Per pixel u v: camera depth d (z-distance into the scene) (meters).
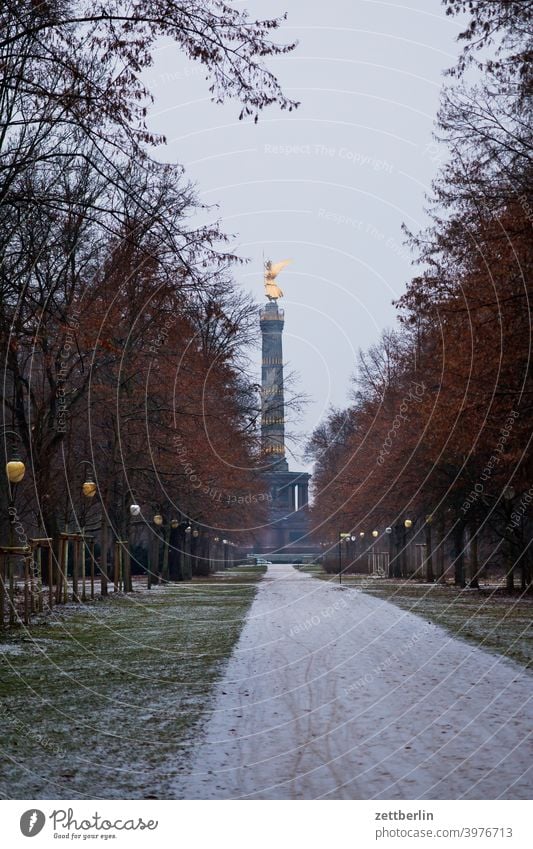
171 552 75.25
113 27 17.50
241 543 111.69
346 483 74.56
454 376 34.97
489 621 31.28
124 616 34.97
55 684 17.42
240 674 18.75
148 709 14.77
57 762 11.19
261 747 12.04
